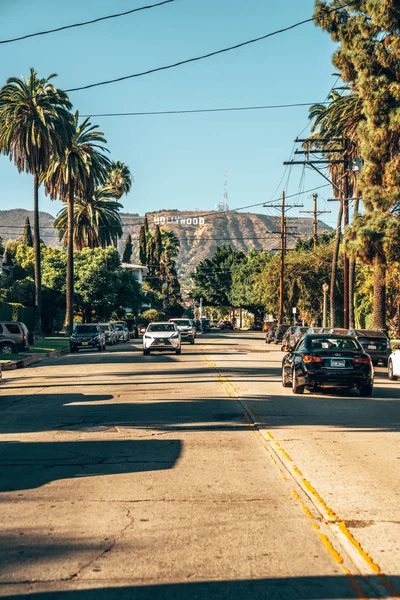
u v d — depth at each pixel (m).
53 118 54.22
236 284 120.69
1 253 100.88
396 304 55.84
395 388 21.62
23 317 61.25
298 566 5.62
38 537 6.43
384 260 35.25
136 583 5.27
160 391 19.19
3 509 7.42
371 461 9.95
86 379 23.41
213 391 19.20
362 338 34.72
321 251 76.88
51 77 54.47
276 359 35.19
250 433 12.35
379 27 35.34
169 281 134.62
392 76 35.69
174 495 8.00
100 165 63.50
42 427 13.10
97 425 13.27
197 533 6.52
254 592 5.10
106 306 76.56
